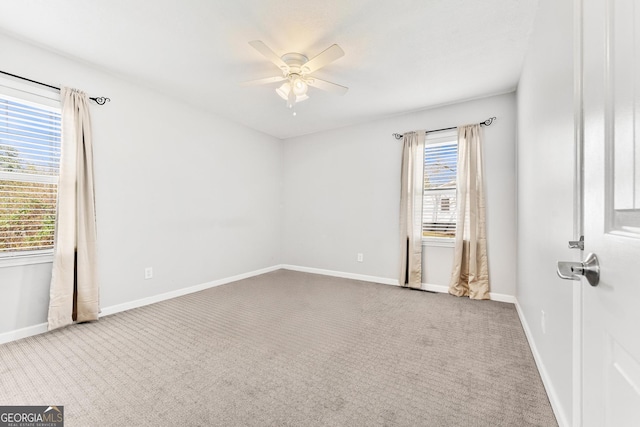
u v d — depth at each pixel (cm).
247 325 261
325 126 457
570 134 129
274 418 144
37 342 225
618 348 57
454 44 238
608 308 61
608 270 61
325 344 225
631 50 53
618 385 57
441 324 264
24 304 235
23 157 237
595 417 68
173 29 220
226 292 368
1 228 228
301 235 503
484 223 340
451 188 371
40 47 242
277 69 280
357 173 445
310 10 199
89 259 264
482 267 340
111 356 204
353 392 165
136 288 309
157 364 194
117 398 159
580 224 112
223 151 411
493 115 340
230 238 423
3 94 223
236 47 244
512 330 251
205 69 280
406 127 402
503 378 179
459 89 323
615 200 59
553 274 155
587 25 74
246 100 354
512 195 329
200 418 144
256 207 470
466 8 197
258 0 190
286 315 287
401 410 150
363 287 395
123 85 297
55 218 248
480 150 343
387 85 313
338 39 232
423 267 386
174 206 346
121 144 296
